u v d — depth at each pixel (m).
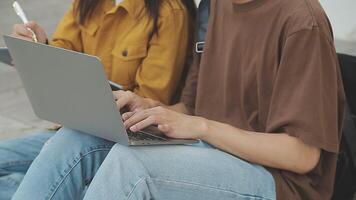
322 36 1.35
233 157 1.43
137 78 1.90
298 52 1.37
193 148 1.42
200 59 1.80
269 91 1.48
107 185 1.26
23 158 1.72
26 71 1.47
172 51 1.88
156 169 1.32
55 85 1.39
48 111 1.52
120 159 1.30
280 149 1.37
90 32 1.99
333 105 1.38
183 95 1.87
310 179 1.45
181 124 1.43
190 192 1.35
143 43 1.89
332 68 1.37
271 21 1.46
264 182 1.41
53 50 1.30
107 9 1.98
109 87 1.24
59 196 1.42
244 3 1.54
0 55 1.72
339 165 1.54
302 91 1.35
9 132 3.04
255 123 1.55
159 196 1.34
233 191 1.37
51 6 5.38
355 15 2.59
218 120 1.66
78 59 1.25
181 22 1.89
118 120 1.29
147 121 1.40
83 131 1.47
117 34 1.95
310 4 1.40
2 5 5.46
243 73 1.55
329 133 1.36
